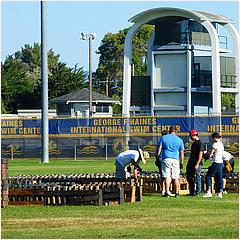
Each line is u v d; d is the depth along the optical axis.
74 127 76.50
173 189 33.16
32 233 21.50
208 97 93.81
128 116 76.19
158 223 23.42
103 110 120.50
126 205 28.59
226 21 88.94
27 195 29.59
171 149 32.03
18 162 67.88
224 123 74.06
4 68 131.38
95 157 75.75
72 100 118.62
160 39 93.06
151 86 92.94
